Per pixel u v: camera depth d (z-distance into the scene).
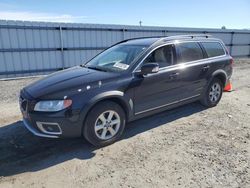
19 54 10.78
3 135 4.27
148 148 3.78
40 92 3.54
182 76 4.68
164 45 4.55
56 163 3.39
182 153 3.61
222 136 4.19
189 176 3.05
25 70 11.06
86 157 3.54
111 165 3.32
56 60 11.77
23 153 3.66
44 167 3.29
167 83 4.45
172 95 4.62
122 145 3.88
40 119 3.41
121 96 3.81
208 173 3.11
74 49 12.14
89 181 2.98
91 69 4.40
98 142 3.75
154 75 4.22
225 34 18.05
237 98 6.63
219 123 4.79
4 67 10.55
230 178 3.00
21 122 4.88
